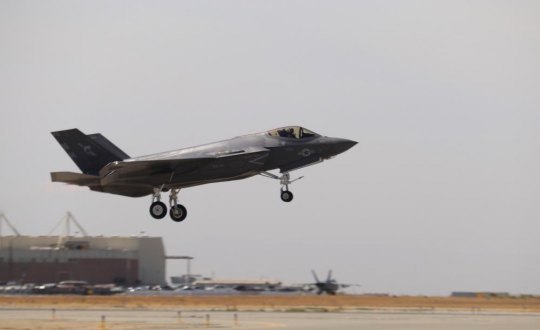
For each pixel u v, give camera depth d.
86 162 187.75
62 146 188.12
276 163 178.50
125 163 169.00
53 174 173.75
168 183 172.62
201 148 177.75
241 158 173.62
